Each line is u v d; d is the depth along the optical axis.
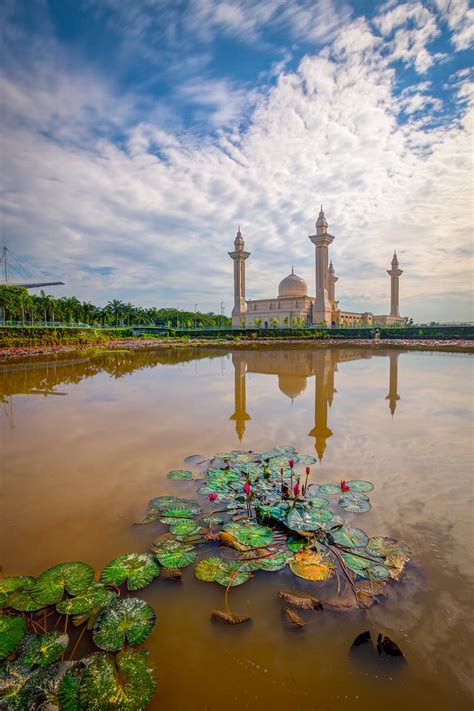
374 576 6.25
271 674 4.66
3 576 6.36
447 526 7.75
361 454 11.82
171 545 7.11
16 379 27.77
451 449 12.23
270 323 103.62
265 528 7.63
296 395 21.12
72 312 90.69
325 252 97.50
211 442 12.99
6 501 8.90
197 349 59.56
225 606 5.73
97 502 8.83
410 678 4.58
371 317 124.94
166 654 4.93
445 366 34.47
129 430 14.47
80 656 4.90
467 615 5.48
